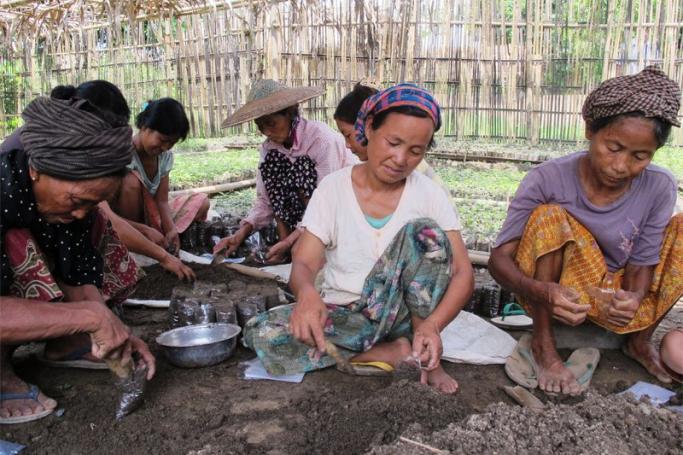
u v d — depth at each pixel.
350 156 5.20
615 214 3.15
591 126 2.88
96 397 2.88
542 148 11.28
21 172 2.49
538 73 11.45
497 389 3.03
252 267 4.94
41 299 2.70
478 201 8.06
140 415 2.72
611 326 3.25
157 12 12.57
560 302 2.92
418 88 2.74
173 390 2.99
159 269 4.71
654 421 2.28
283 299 4.12
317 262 3.10
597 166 2.88
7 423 2.64
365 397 2.89
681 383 3.09
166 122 4.63
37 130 2.35
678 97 2.75
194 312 3.64
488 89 11.79
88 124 2.34
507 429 2.16
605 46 11.02
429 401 2.45
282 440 2.50
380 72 11.74
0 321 2.35
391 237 3.08
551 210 3.16
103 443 2.50
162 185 5.38
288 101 4.69
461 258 3.07
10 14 13.39
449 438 2.10
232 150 13.05
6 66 15.88
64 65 15.43
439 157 11.16
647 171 3.14
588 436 2.11
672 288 3.14
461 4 11.51
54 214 2.63
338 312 3.09
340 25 11.83
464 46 11.67
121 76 14.71
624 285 3.29
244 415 2.74
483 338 3.54
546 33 11.28
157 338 3.34
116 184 2.52
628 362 3.37
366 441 2.34
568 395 2.94
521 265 3.29
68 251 2.90
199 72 13.66
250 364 3.29
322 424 2.55
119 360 2.64
